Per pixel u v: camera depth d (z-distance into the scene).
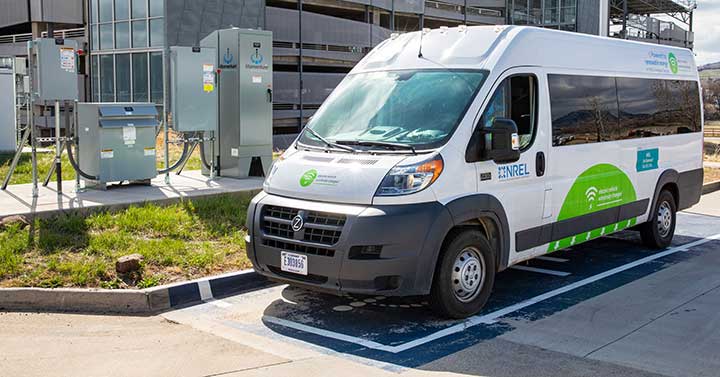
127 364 5.20
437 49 7.21
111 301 6.64
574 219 7.80
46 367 5.09
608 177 8.37
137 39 31.92
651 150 9.27
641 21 58.75
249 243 6.55
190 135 12.43
